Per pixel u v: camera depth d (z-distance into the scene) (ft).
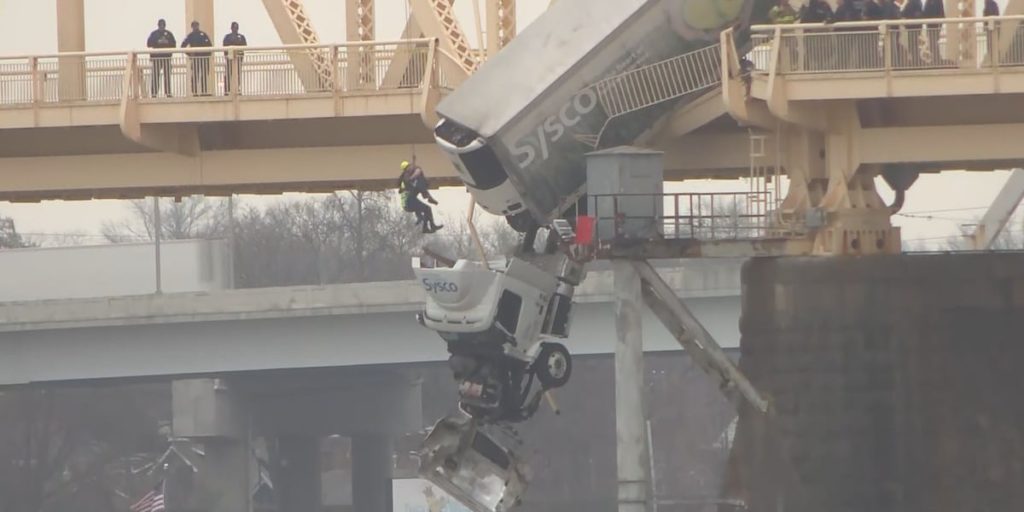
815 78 623.77
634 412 642.63
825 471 635.66
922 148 644.27
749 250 645.51
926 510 630.33
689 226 644.69
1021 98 640.99
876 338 635.25
